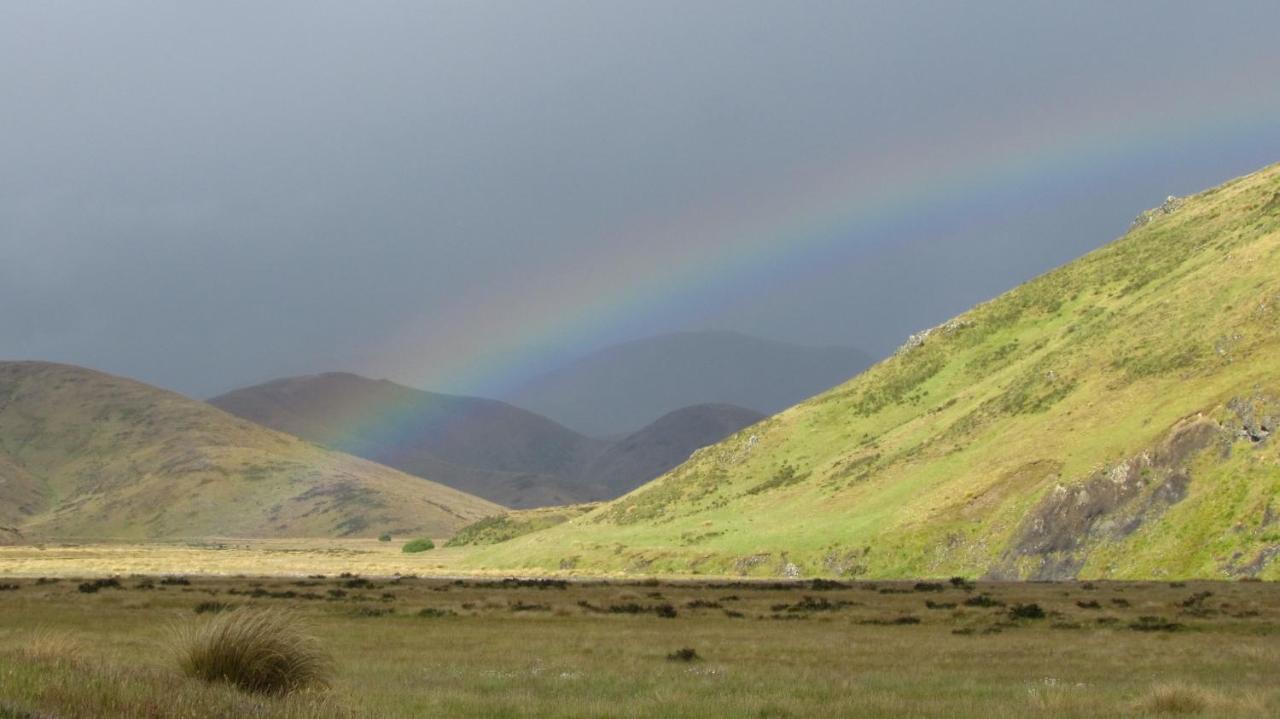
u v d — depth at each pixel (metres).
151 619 45.41
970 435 130.38
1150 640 39.38
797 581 94.38
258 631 19.27
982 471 111.94
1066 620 47.88
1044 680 27.45
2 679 15.14
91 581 80.69
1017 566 92.75
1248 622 45.75
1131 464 91.62
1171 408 99.62
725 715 19.84
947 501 108.75
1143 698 21.89
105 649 31.09
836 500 130.75
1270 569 73.00
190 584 78.44
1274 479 79.44
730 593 70.69
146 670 17.94
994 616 49.94
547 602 60.06
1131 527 87.00
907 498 117.12
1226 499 81.56
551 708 20.50
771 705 21.14
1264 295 109.50
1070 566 88.50
